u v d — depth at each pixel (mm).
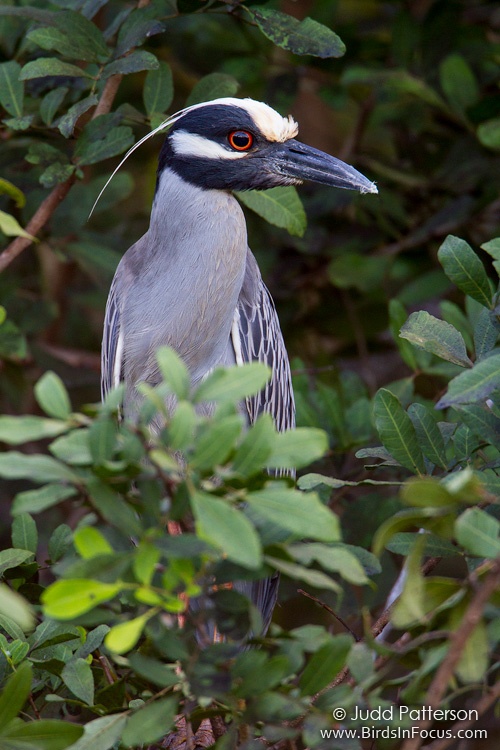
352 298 11508
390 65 11547
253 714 4289
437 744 4680
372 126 12062
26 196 9938
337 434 9000
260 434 3908
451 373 8633
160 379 8516
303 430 4051
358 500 8508
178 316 8445
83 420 3928
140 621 3967
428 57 10875
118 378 8594
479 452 6320
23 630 5996
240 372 3965
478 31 11266
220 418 3922
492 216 11000
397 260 11289
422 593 4250
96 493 3879
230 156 8438
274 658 4246
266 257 11602
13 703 4508
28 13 7852
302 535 4191
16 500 3916
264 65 11656
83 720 6398
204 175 8477
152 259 8641
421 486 3975
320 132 13719
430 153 11406
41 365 11031
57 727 4555
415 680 4414
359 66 11242
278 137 8484
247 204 8758
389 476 9414
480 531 4020
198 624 4391
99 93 8148
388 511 8438
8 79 8344
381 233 11242
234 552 3592
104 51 7992
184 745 6559
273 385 9633
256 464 3916
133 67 7766
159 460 3734
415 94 10891
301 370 10070
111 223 11789
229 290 8531
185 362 8562
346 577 4109
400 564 9117
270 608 8852
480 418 5551
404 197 11430
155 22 7914
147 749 5664
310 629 4566
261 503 3867
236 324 8969
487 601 4281
